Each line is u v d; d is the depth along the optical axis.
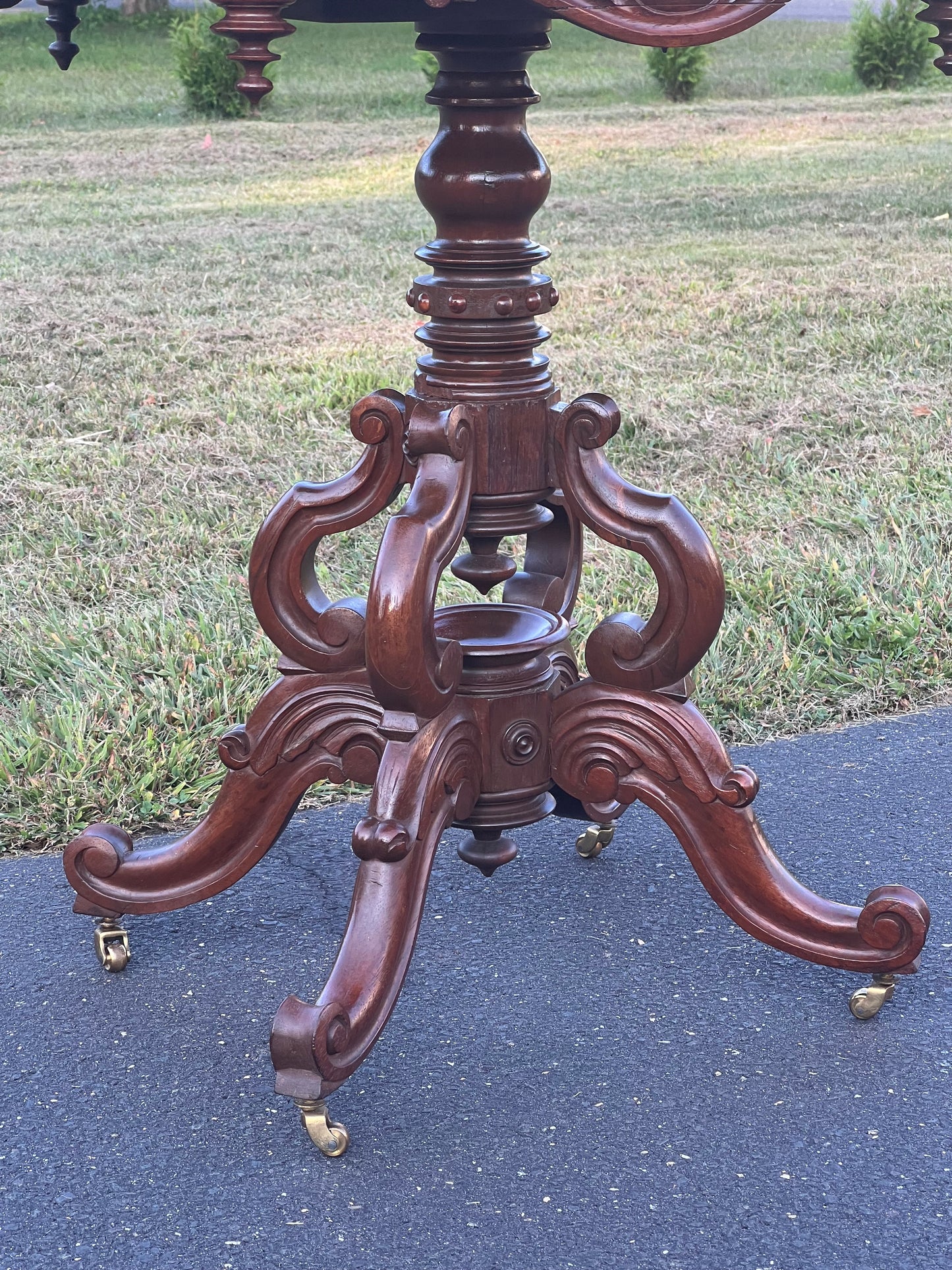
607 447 4.52
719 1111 1.89
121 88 15.94
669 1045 2.04
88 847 2.18
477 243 2.00
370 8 2.00
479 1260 1.64
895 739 2.98
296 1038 1.72
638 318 6.11
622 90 16.41
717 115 14.17
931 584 3.51
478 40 1.91
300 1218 1.71
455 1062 2.01
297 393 5.12
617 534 2.02
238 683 3.05
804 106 14.84
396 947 1.88
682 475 4.31
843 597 3.46
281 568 2.08
